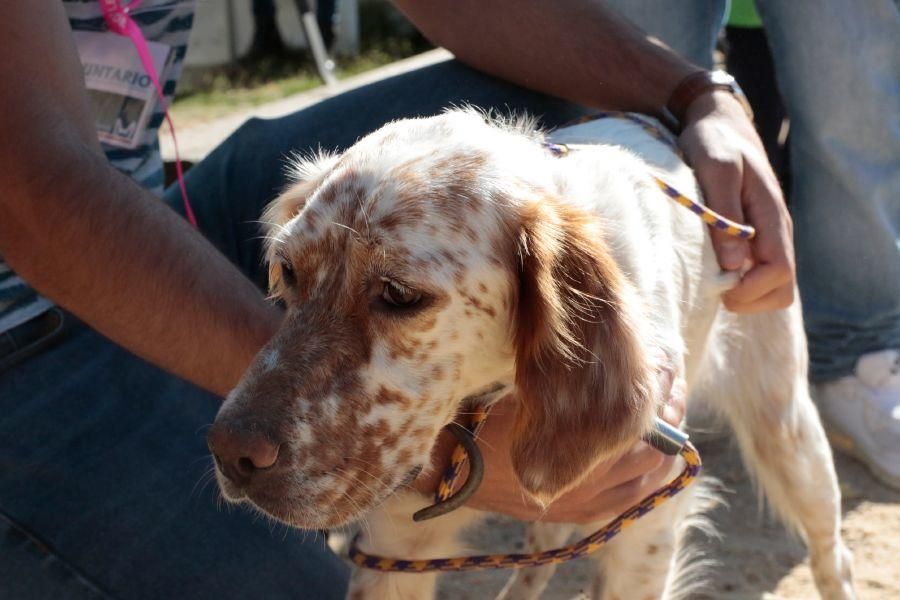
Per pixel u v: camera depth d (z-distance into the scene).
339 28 11.99
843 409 3.61
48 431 2.21
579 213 1.95
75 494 2.13
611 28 2.83
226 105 9.21
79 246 1.86
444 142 1.90
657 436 2.04
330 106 3.00
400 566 2.22
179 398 2.38
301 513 1.71
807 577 3.08
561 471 1.87
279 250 1.86
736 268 2.46
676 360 2.16
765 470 2.96
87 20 2.62
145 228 1.91
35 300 2.27
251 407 1.68
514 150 1.96
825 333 3.67
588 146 2.32
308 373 1.72
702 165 2.49
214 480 2.25
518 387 1.90
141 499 2.17
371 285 1.77
